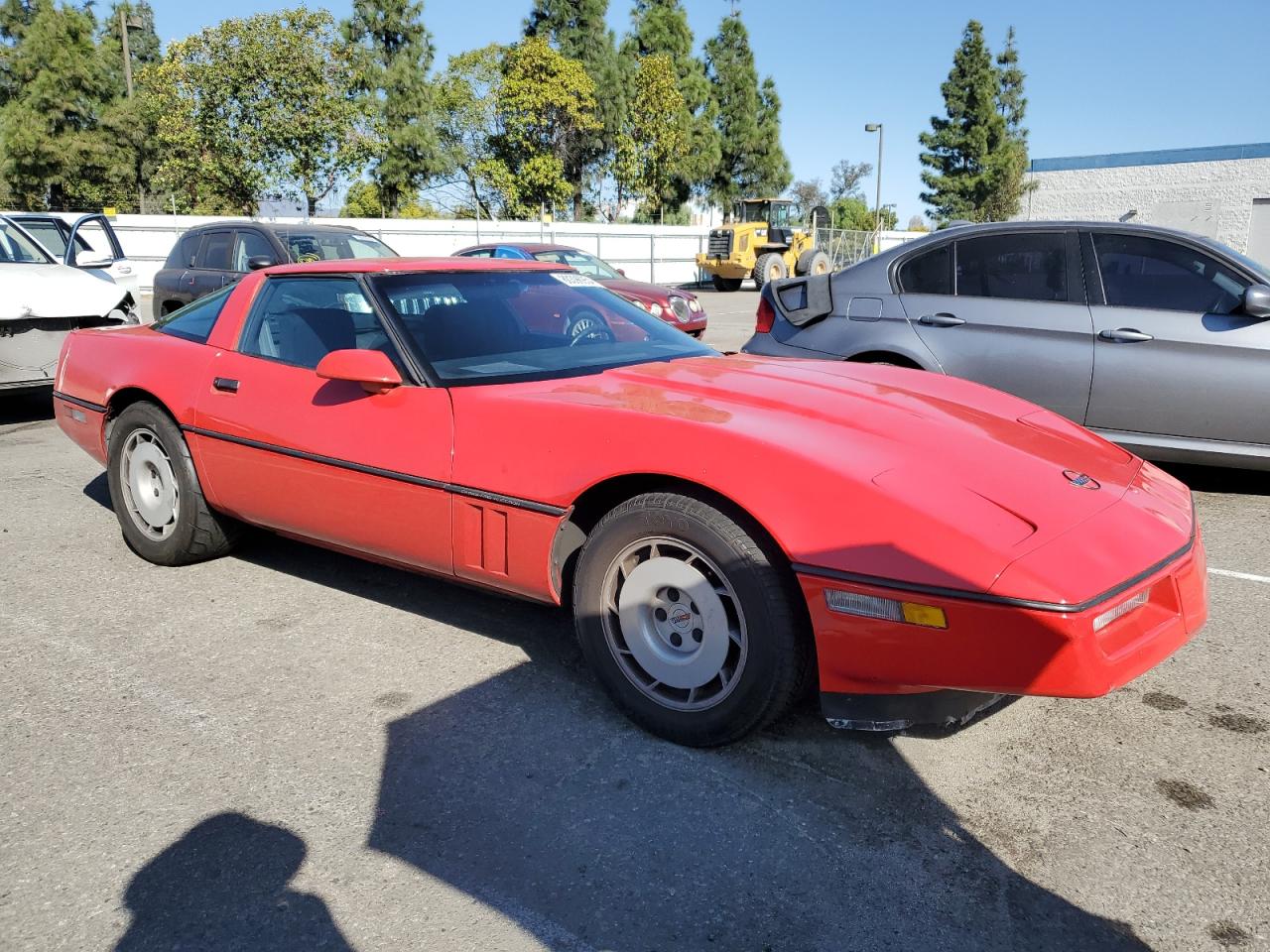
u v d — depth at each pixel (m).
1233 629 3.41
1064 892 2.00
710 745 2.55
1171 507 2.56
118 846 2.17
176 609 3.64
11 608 3.65
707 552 2.40
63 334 7.19
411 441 3.00
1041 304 5.10
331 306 3.42
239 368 3.60
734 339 13.52
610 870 2.07
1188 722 2.73
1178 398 4.80
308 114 31.08
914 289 5.43
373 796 2.37
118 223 25.91
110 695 2.93
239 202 31.81
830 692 2.30
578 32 42.47
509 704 2.85
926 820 2.25
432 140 39.53
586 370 3.19
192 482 3.83
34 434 7.34
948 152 52.53
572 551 2.79
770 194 53.88
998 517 2.24
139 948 1.85
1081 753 2.56
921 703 2.24
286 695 2.92
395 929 1.89
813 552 2.22
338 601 3.71
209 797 2.37
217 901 1.98
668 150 44.03
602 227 34.19
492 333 3.33
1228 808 2.29
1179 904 1.95
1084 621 2.05
